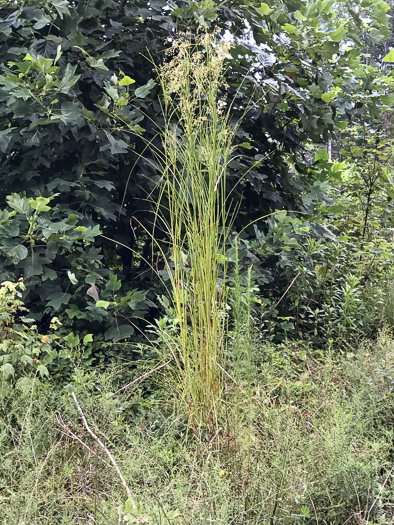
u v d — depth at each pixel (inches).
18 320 150.4
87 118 146.1
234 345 111.1
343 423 95.5
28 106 142.6
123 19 162.4
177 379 120.8
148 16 159.5
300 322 173.8
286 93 183.0
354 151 234.1
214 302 108.8
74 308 144.7
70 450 101.7
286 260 163.9
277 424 94.2
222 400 105.7
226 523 76.5
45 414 105.0
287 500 84.7
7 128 158.4
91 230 144.3
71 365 128.7
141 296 144.4
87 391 117.6
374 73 211.6
